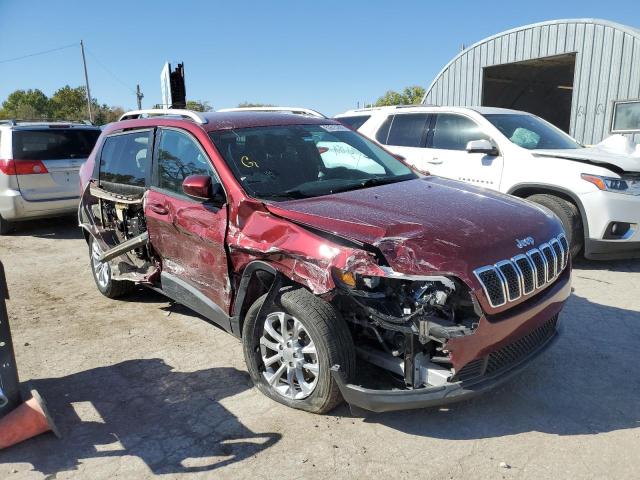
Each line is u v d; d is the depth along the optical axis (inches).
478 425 129.5
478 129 287.4
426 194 150.4
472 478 111.3
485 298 114.5
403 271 113.6
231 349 176.2
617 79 489.7
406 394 116.0
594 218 238.4
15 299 233.9
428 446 122.1
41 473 117.6
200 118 172.2
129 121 214.7
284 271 129.1
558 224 145.9
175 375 159.8
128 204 200.7
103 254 207.5
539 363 159.0
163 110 192.5
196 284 165.6
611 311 198.4
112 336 189.8
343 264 117.3
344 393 123.3
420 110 319.9
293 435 127.5
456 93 665.0
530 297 127.0
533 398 140.6
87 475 116.5
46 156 361.1
